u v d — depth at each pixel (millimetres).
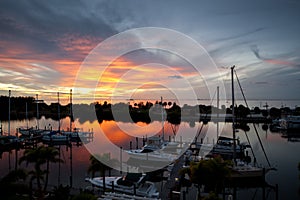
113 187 27578
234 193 29797
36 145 63000
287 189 32438
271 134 85938
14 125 103000
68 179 35094
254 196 30328
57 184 32281
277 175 38375
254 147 62250
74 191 27141
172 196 26594
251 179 33562
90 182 31625
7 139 58375
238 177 33312
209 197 23141
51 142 65125
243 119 124625
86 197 19609
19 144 60156
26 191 26203
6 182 24484
